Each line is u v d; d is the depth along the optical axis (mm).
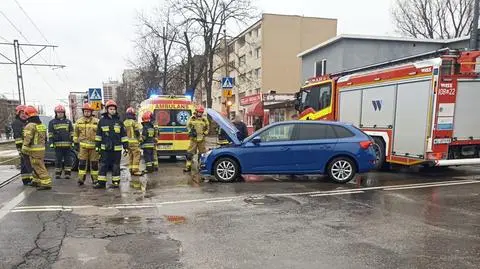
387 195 7957
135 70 40344
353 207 6926
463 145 10148
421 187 8859
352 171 9445
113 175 9164
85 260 4469
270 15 45594
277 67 46000
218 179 9727
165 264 4355
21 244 5008
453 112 9836
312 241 5109
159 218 6258
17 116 9484
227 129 10031
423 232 5449
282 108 28922
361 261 4426
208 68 30562
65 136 10633
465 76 9836
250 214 6469
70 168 10805
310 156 9469
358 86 12445
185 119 14359
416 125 10211
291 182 9617
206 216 6359
